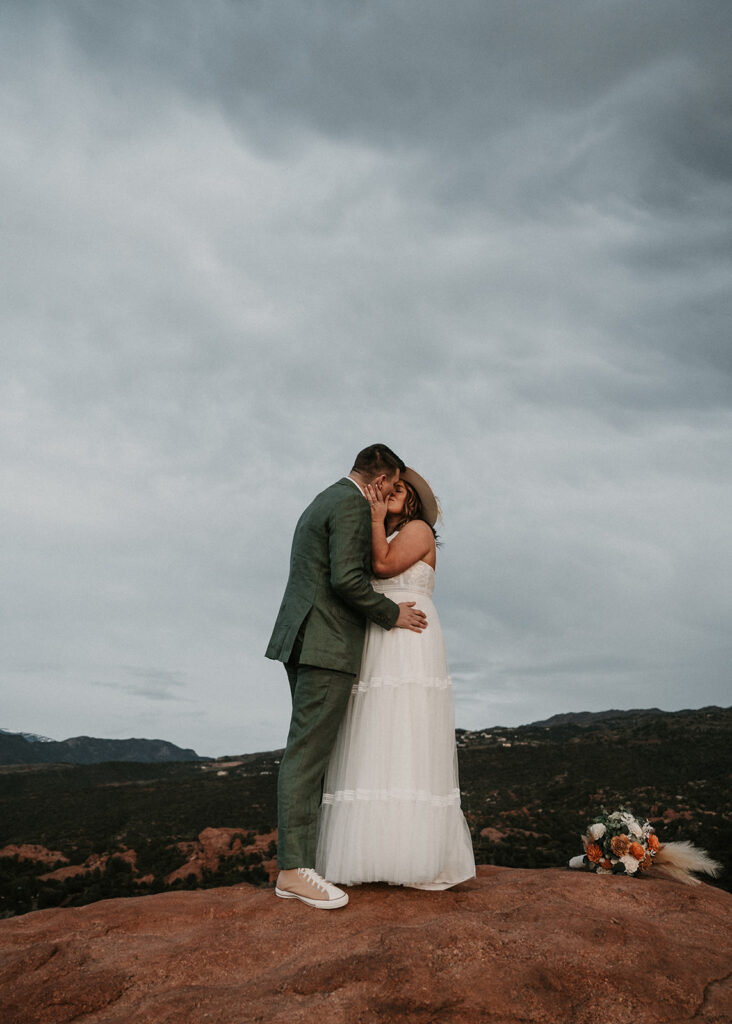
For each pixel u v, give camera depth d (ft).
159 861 130.82
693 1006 8.87
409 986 8.77
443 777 12.99
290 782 12.62
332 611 13.10
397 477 14.49
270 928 11.24
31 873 128.88
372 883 13.10
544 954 9.62
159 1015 8.54
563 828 112.57
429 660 13.42
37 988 9.75
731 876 64.95
